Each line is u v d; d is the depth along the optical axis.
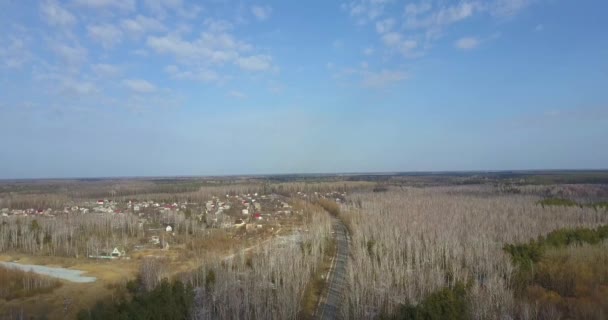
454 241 121.81
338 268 122.50
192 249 149.75
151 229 195.75
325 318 84.25
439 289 84.50
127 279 110.50
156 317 69.69
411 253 117.31
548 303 78.38
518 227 154.00
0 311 90.38
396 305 79.25
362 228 153.75
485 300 77.31
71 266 130.62
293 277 97.06
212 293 84.94
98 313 76.81
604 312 72.88
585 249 110.38
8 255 148.25
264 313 78.69
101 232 181.50
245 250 141.62
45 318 86.81
